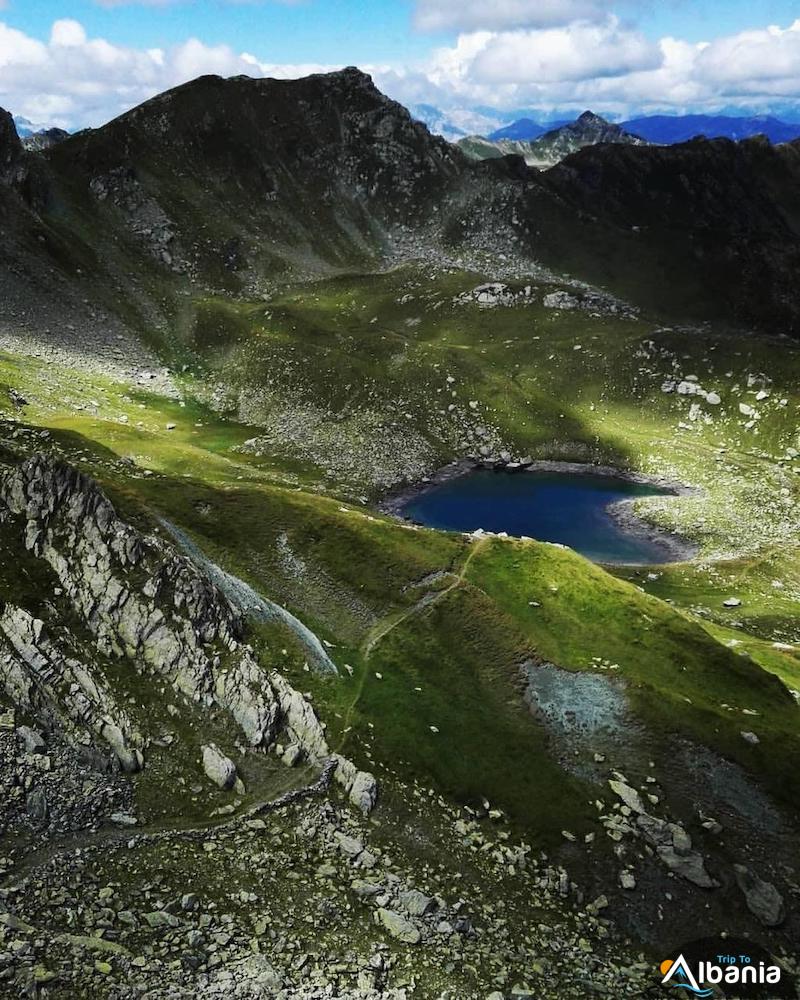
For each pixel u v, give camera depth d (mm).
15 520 52188
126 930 30516
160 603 51688
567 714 61625
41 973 25500
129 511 68062
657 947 43594
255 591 65750
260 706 49875
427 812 49156
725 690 67938
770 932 45781
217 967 29453
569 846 49375
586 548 131250
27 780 37344
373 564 74062
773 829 53438
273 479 129125
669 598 113812
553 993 35844
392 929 36562
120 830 37938
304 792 46500
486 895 43219
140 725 45500
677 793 55219
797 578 122000
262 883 37250
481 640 67938
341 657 62719
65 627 47406
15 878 32062
